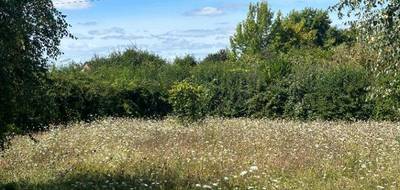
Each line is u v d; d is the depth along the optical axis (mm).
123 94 28031
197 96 22875
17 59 10219
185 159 13445
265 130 19406
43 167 13477
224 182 11211
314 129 20000
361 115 27031
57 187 11117
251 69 30562
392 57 10148
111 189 10906
